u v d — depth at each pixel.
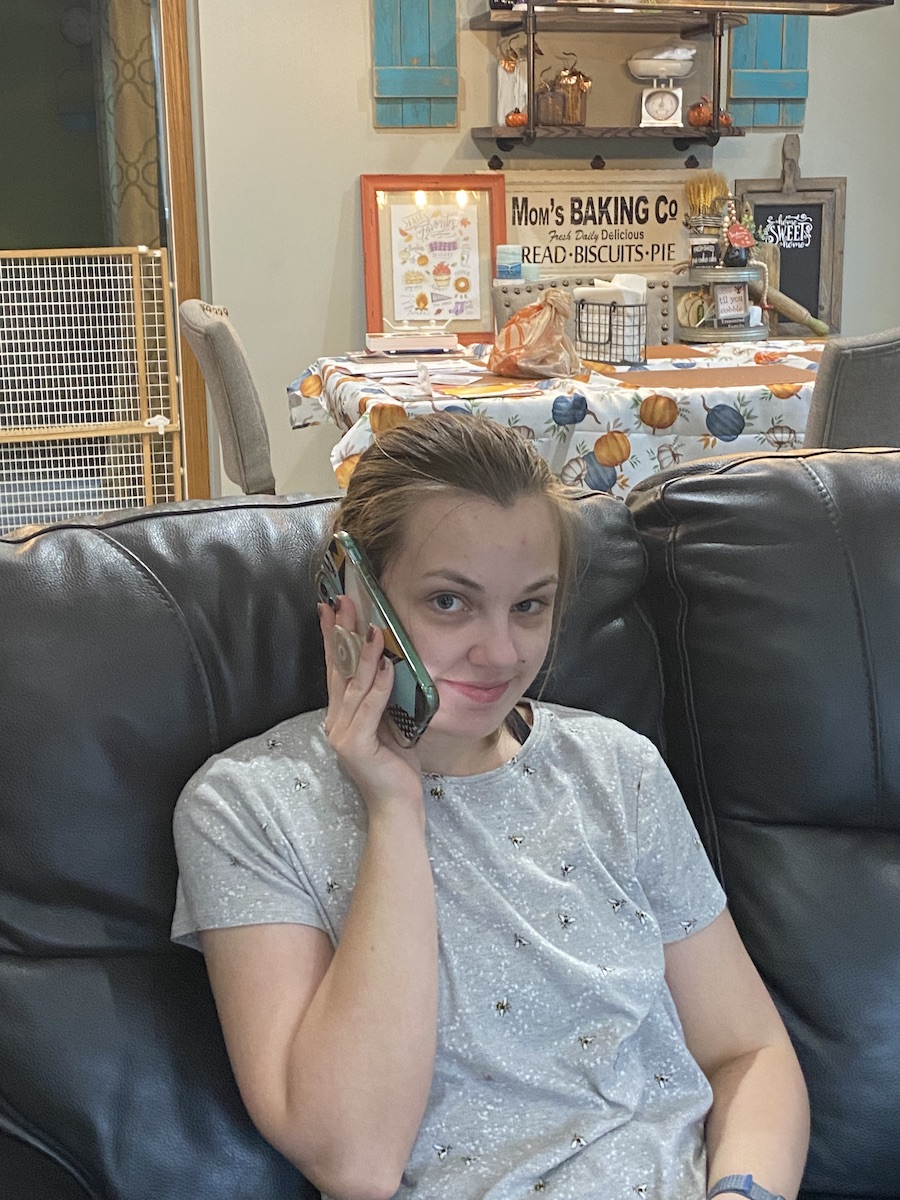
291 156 4.29
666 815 1.17
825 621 1.29
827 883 1.25
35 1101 1.06
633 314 2.97
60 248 4.40
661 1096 1.11
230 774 1.10
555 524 1.08
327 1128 0.96
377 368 3.05
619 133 4.35
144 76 4.28
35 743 1.11
